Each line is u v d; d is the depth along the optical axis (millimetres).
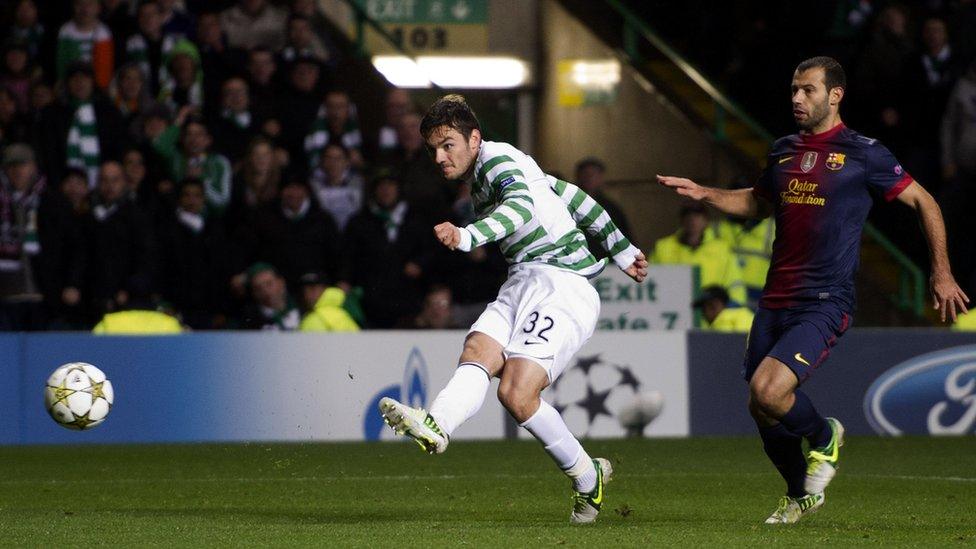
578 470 22281
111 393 25672
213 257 48594
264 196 50062
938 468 35188
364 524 22344
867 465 35969
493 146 21703
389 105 54688
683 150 61406
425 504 27094
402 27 66562
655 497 28531
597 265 22391
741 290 48281
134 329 44219
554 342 21484
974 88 54688
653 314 47500
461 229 20250
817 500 22984
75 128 51344
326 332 43438
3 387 42156
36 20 57344
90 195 48562
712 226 50531
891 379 45281
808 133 22703
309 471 34406
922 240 60094
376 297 48688
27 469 35188
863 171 22266
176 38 55188
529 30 67562
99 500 28125
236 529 21453
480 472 33969
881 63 57375
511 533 20500
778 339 22547
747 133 63281
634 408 44688
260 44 57688
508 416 44562
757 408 22094
